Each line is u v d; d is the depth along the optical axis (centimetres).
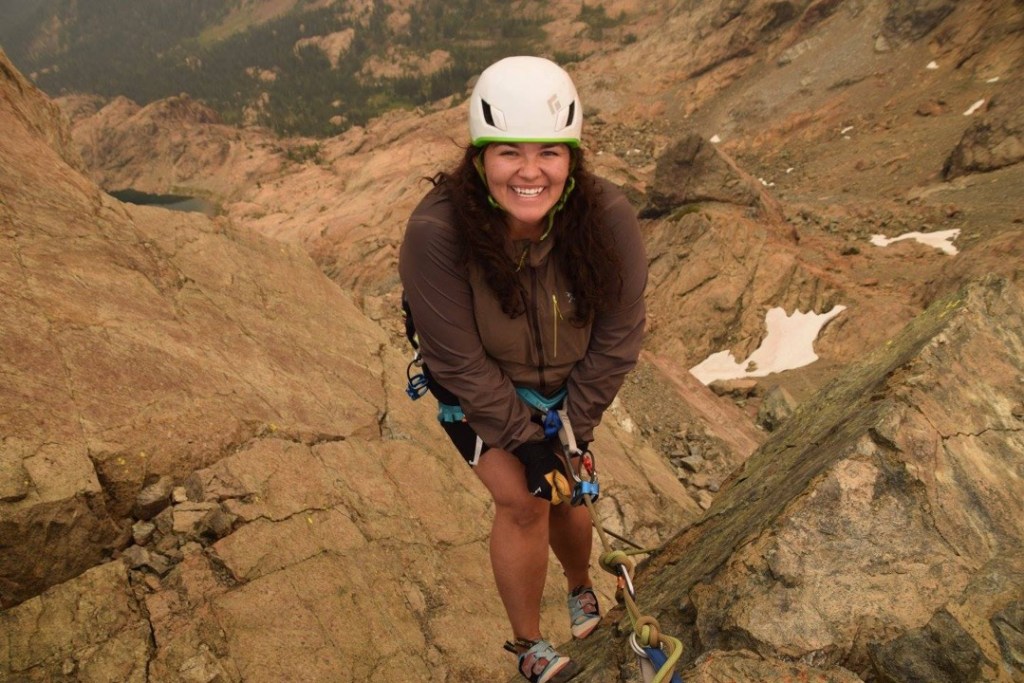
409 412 714
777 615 261
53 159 692
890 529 275
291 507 514
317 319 765
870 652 252
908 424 298
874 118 7269
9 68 766
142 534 462
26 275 548
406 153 10106
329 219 7831
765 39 9200
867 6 8362
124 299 592
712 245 3017
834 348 2719
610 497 861
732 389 2475
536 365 241
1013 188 4403
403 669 464
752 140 7900
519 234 221
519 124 199
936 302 418
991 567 269
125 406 504
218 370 590
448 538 587
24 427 441
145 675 396
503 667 508
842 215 4516
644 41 10544
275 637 436
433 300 225
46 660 390
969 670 242
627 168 4316
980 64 6944
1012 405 322
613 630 323
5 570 395
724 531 350
